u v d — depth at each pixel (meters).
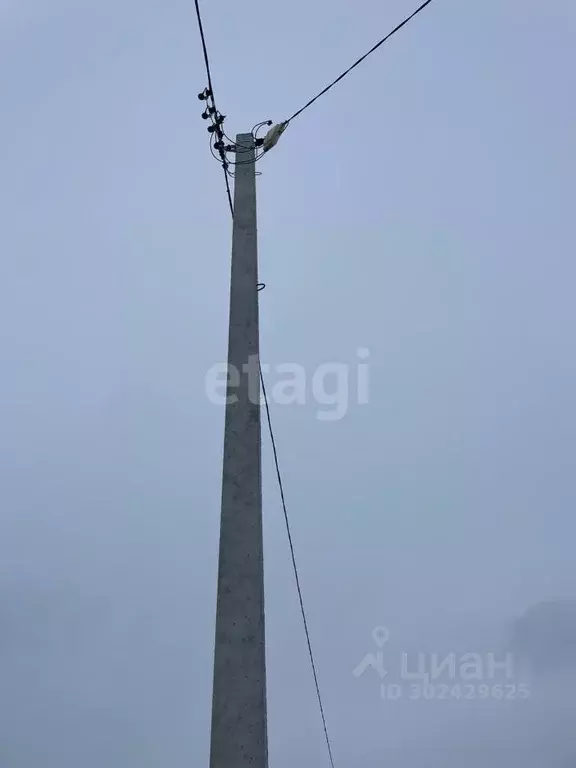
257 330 6.04
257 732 4.44
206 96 7.72
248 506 5.16
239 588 4.88
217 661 4.67
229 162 7.73
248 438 5.45
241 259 6.52
